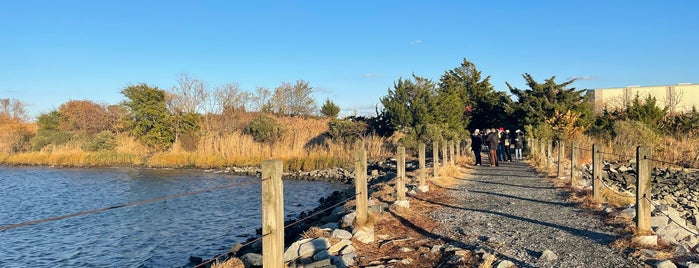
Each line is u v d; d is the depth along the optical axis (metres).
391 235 8.30
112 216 16.39
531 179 16.62
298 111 57.88
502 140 24.98
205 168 33.47
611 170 20.73
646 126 27.38
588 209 10.46
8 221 16.38
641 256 6.77
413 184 14.20
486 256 6.80
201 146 36.66
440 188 14.19
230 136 36.88
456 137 32.44
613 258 6.80
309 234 8.30
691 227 10.24
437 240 8.00
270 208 5.04
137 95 40.41
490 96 48.47
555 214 10.10
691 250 7.03
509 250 7.29
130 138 40.91
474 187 14.66
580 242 7.72
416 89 36.03
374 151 32.56
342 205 12.61
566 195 12.68
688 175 20.61
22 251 12.41
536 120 37.91
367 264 6.73
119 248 12.56
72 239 13.50
